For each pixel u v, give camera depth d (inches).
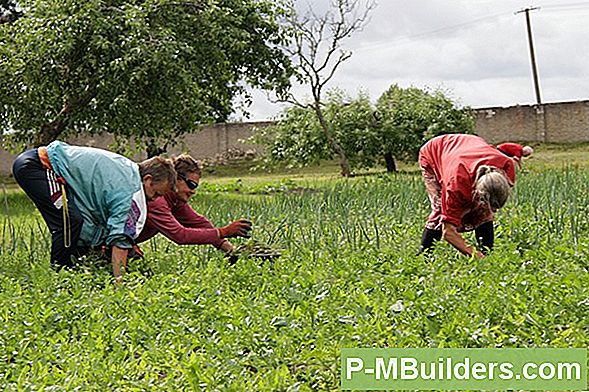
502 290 267.6
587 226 435.8
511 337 230.1
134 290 292.7
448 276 287.0
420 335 238.2
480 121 1697.8
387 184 698.8
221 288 301.4
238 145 1691.7
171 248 424.2
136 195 342.6
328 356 221.5
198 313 261.4
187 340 236.2
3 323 256.2
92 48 810.2
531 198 560.4
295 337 232.8
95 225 352.2
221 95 961.5
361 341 229.1
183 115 865.5
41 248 425.1
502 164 323.6
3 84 847.1
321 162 1637.6
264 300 275.9
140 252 368.5
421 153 362.6
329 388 210.8
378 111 1349.7
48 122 903.1
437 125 1326.3
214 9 855.1
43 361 228.5
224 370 209.9
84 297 287.4
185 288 281.1
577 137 1658.5
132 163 353.4
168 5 849.5
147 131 887.1
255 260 352.5
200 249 410.9
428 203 558.3
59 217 352.2
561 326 239.1
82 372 216.5
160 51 795.4
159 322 253.6
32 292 294.7
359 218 501.4
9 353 238.2
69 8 805.9
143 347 241.8
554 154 1524.4
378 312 250.1
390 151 1352.1
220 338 233.8
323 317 247.9
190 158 377.7
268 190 915.4
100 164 348.2
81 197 348.8
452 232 330.6
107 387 208.4
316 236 434.9
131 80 785.6
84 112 870.4
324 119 1353.3
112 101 842.8
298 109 1366.9
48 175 351.3
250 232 448.8
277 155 1397.6
